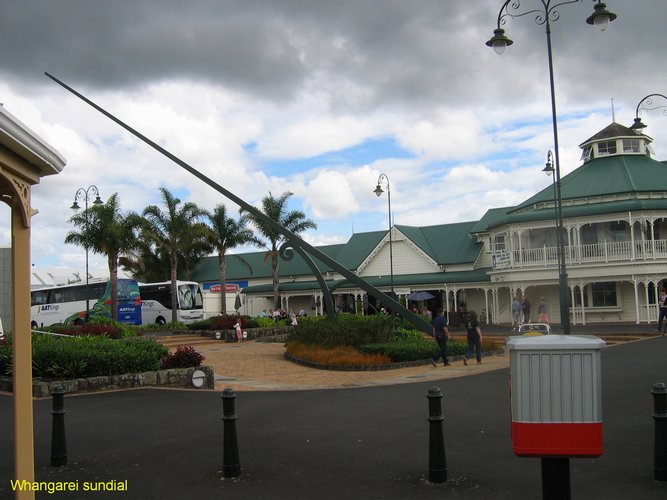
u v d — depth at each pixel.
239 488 6.70
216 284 62.25
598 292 38.47
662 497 5.97
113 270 43.09
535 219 39.00
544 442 4.42
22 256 5.01
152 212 46.25
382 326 23.34
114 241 42.31
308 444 8.58
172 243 45.91
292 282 57.59
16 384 4.86
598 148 41.78
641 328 30.66
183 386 15.08
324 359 20.17
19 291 4.96
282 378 17.58
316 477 7.01
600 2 18.16
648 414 9.63
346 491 6.49
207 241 51.47
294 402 12.34
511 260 39.62
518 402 4.48
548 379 4.45
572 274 37.38
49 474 7.36
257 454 8.09
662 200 36.84
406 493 6.35
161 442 8.91
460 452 7.84
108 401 12.67
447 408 11.04
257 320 37.66
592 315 38.28
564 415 4.42
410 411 10.88
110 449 8.53
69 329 28.33
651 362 16.06
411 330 27.45
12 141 4.50
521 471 6.96
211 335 34.22
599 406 4.41
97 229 42.22
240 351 27.55
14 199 4.93
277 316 43.50
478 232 47.22
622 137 40.91
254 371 19.50
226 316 36.75
